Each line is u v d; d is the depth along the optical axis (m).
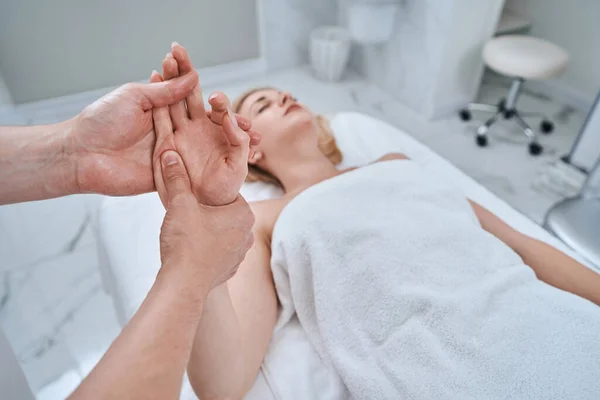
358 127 1.53
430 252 0.91
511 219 1.27
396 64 2.71
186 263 0.45
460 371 0.74
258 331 0.83
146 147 0.59
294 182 1.20
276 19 2.84
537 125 2.56
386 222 0.95
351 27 2.59
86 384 0.36
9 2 2.12
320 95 2.85
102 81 2.55
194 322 0.43
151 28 2.50
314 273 0.89
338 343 0.85
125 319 1.04
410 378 0.75
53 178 0.57
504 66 2.13
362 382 0.77
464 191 1.36
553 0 2.67
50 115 2.48
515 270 0.90
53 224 1.75
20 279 1.52
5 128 0.56
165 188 0.55
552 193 2.07
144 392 0.37
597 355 0.75
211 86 2.88
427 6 2.33
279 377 0.87
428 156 1.48
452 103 2.64
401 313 0.83
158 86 0.57
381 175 1.07
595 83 2.59
